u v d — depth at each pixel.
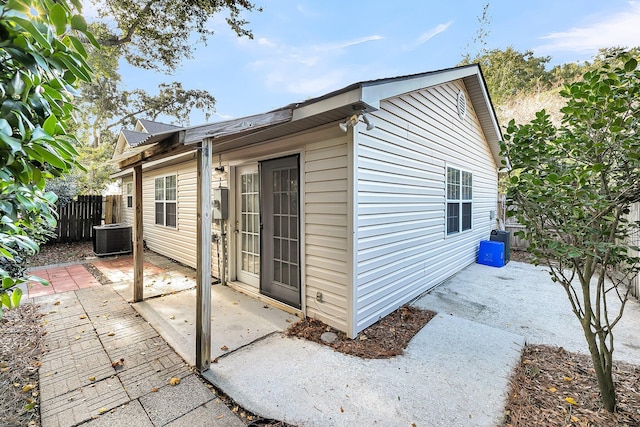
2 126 0.75
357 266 3.08
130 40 10.05
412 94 4.08
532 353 2.80
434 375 2.37
